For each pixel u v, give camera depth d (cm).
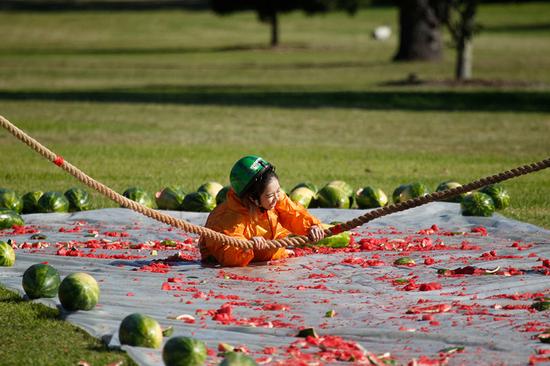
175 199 2994
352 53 14462
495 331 1602
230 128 5850
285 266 2192
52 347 1549
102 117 6391
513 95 7619
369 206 3002
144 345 1531
